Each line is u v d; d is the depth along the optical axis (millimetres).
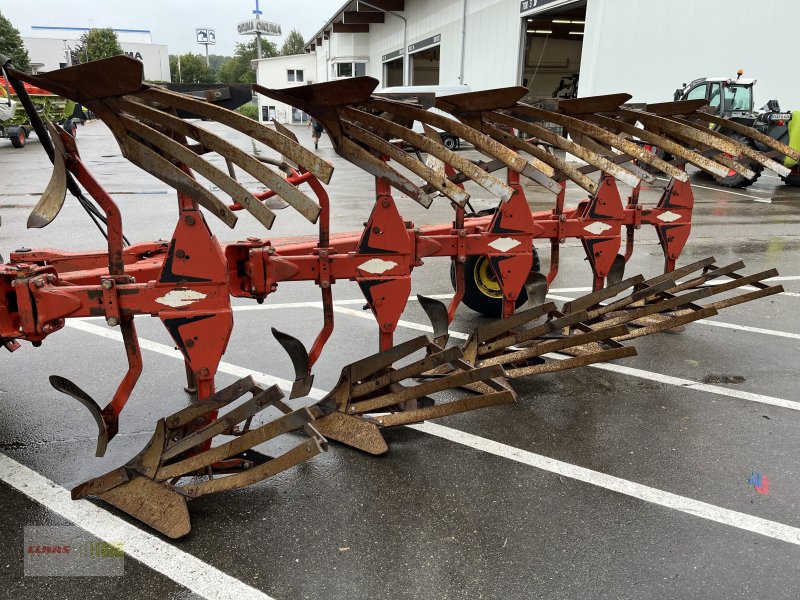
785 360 4395
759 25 18375
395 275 3295
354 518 2613
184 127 2381
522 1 21125
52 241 7887
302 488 2820
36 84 2359
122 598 2178
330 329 3354
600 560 2381
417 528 2557
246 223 9555
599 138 3857
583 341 3475
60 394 3744
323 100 2926
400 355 3156
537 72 32969
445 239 3654
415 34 32719
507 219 3762
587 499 2764
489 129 3730
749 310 5582
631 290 6223
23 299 2576
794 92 19422
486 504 2717
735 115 14422
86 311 2596
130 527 2543
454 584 2254
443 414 3068
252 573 2299
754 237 8953
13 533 2496
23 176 14289
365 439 3139
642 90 18266
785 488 2865
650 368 4234
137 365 2705
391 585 2248
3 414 3479
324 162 2361
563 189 4281
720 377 4094
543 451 3160
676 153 4254
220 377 4027
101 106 2379
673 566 2355
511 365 3975
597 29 17406
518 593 2213
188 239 2514
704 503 2744
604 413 3580
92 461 3021
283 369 4172
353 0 33719
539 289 4434
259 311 5438
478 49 25172
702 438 3307
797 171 13906
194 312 2594
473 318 5309
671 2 17562
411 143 3059
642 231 9422
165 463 2686
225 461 2838
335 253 3270
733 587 2252
